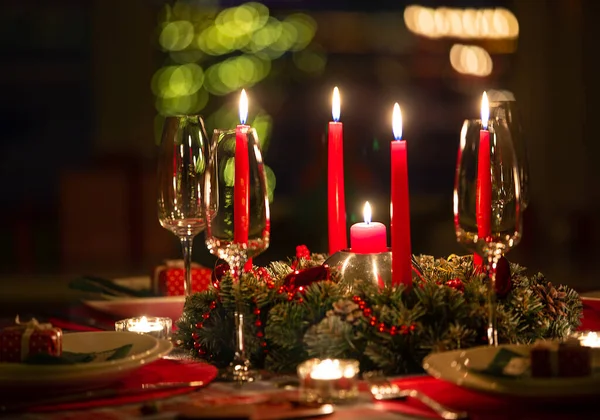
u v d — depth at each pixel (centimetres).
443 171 706
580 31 746
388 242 346
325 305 147
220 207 144
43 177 798
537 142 757
